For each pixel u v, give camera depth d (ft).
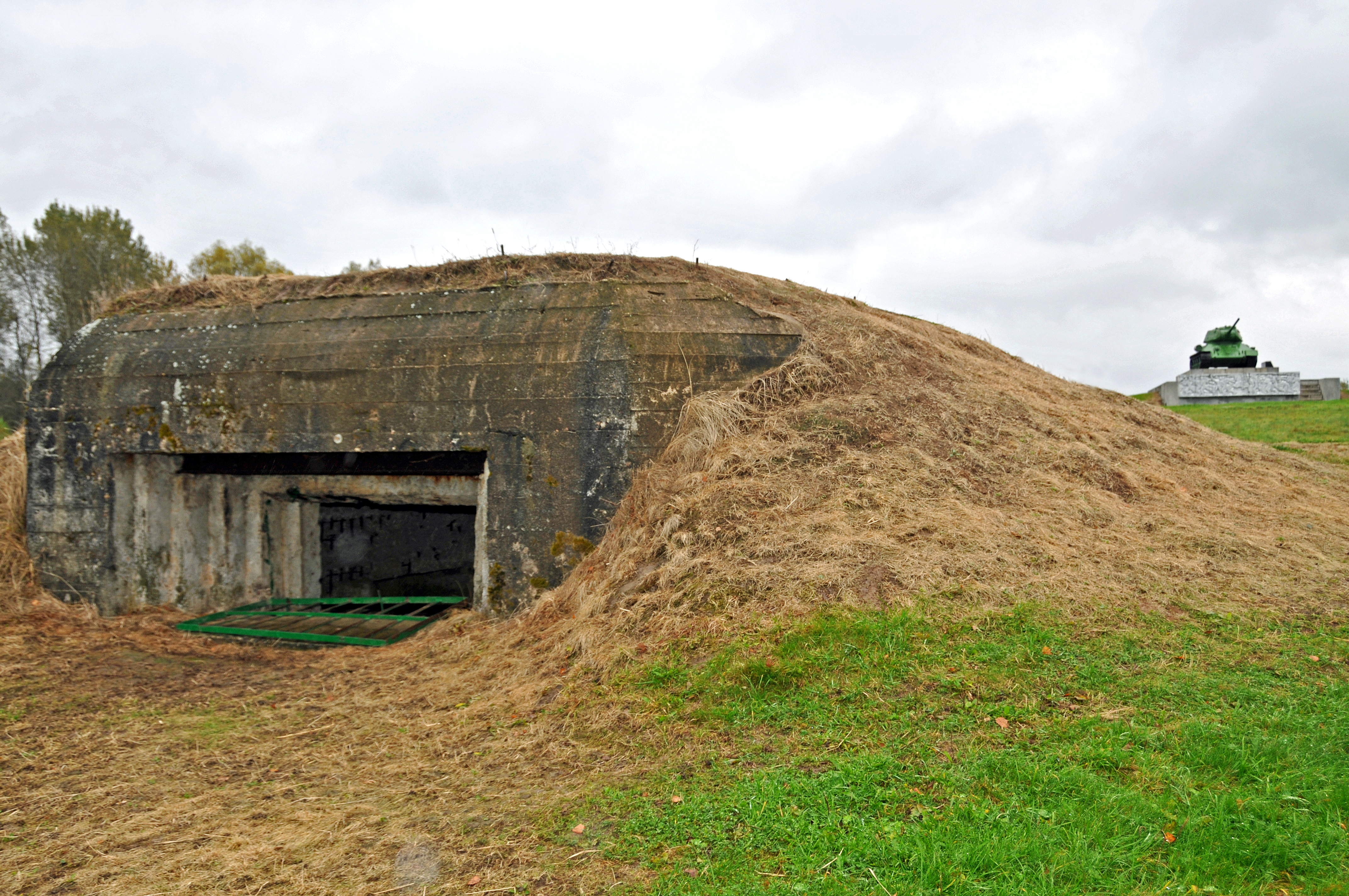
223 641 24.80
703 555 19.10
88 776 14.53
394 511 37.14
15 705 18.57
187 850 11.59
